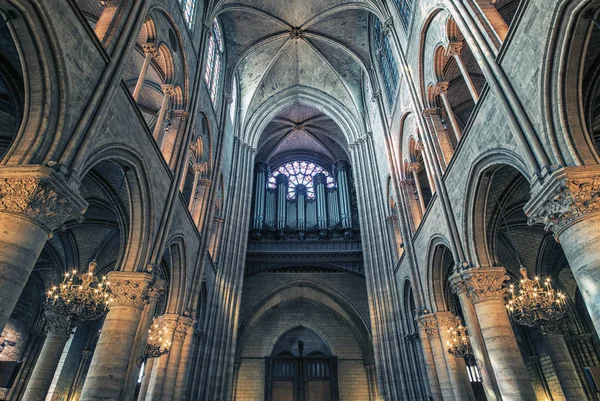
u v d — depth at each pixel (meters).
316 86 29.61
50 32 6.79
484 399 22.28
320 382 27.78
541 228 17.05
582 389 16.77
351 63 27.66
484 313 10.15
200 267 16.97
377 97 23.16
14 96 9.48
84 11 14.44
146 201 11.07
